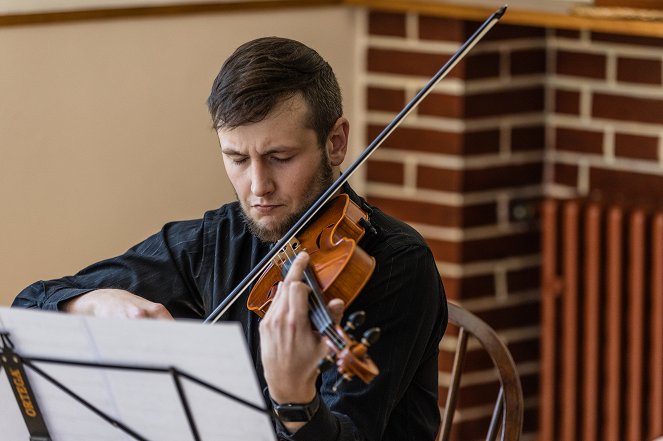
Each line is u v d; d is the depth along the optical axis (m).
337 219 3.11
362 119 6.06
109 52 5.14
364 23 5.96
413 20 5.81
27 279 5.02
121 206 5.28
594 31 5.76
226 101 2.96
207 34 5.44
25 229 4.99
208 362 2.45
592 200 5.73
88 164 5.14
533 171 6.00
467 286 5.90
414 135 5.89
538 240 6.03
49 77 4.97
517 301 6.03
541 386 5.95
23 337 2.61
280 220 3.06
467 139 5.77
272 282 3.15
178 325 2.42
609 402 5.73
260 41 3.07
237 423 2.53
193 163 5.49
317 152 3.05
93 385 2.62
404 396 3.22
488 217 5.90
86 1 5.01
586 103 5.84
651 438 5.62
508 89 5.84
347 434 2.78
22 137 4.93
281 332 2.57
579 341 5.79
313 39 5.83
